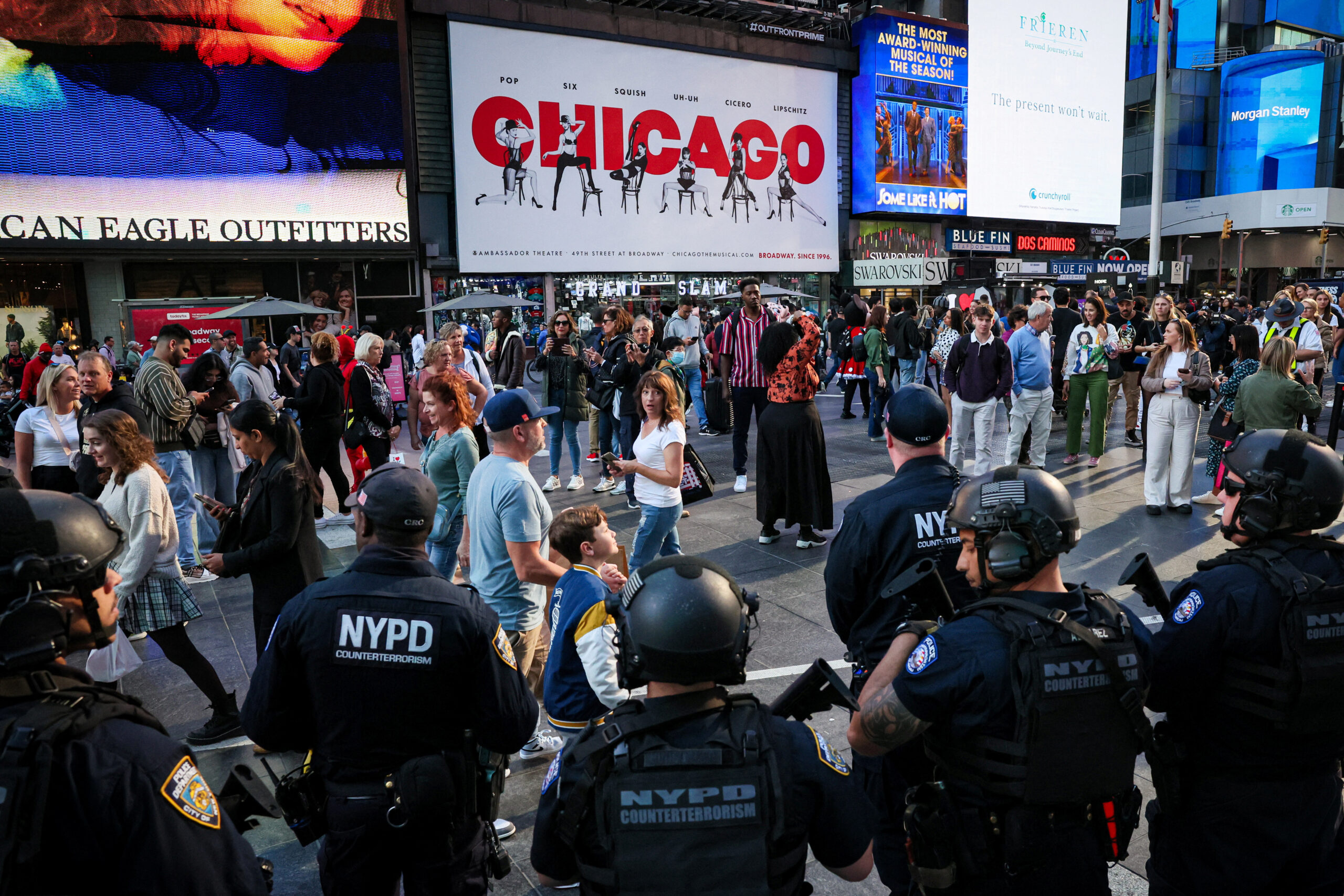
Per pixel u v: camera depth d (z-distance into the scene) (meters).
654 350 8.78
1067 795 1.76
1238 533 2.27
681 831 1.49
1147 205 45.72
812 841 1.65
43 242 16.28
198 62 17.17
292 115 18.17
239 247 17.97
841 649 5.05
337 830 2.19
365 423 8.05
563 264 22.06
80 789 1.37
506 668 2.30
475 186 20.72
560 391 8.92
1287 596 2.04
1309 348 9.20
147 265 18.08
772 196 25.28
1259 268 46.72
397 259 20.06
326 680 2.19
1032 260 32.38
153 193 17.11
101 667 3.91
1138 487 8.81
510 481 3.51
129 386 6.21
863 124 26.75
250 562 3.73
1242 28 48.03
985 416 8.53
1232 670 2.10
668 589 1.60
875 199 27.05
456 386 5.02
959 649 1.83
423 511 2.30
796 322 6.76
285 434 3.84
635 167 22.84
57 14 15.92
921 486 2.70
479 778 2.35
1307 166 45.16
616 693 3.11
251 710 2.27
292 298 19.33
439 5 19.83
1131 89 45.66
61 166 16.27
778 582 6.21
